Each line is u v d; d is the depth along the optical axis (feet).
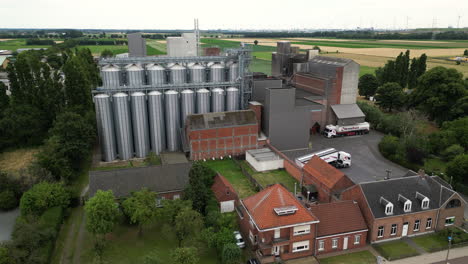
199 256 157.99
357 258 157.07
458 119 294.87
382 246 163.63
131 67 273.95
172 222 167.53
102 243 153.07
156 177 194.90
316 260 155.74
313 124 333.21
